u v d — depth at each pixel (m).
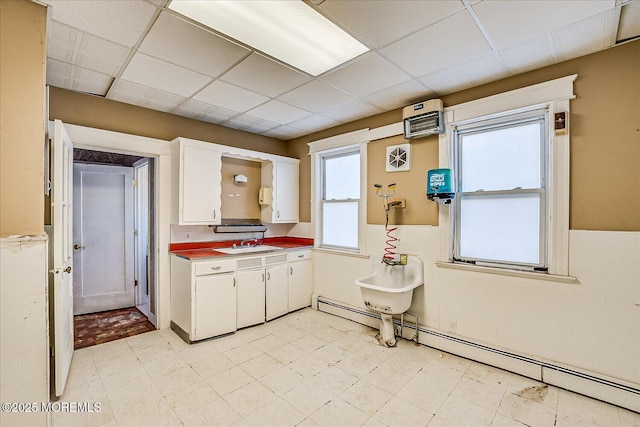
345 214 3.81
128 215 4.11
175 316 3.21
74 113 2.73
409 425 1.81
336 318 3.64
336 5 1.64
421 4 1.62
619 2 1.58
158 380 2.28
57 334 2.01
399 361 2.58
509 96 2.42
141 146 3.12
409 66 2.31
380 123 3.35
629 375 1.95
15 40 1.50
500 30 1.85
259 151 4.25
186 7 1.65
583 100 2.12
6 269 1.46
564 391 2.13
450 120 2.76
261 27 1.83
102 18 1.73
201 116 3.46
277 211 4.09
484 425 1.80
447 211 2.79
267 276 3.51
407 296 2.77
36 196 1.55
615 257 2.00
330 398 2.07
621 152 1.98
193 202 3.21
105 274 3.94
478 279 2.59
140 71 2.37
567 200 2.16
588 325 2.09
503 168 2.58
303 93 2.81
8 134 1.48
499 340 2.47
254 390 2.16
